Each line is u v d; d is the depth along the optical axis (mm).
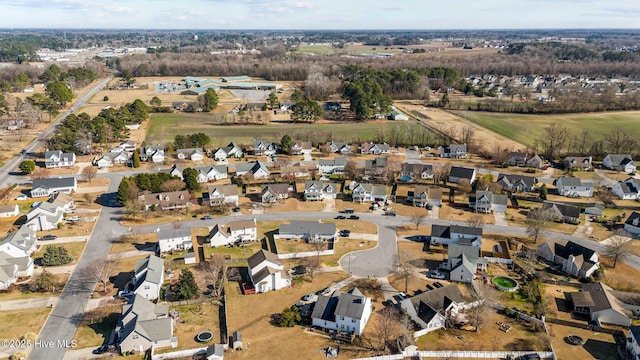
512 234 114062
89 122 194750
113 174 156625
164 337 74562
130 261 101500
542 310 82625
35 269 98188
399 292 89938
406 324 78000
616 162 160125
